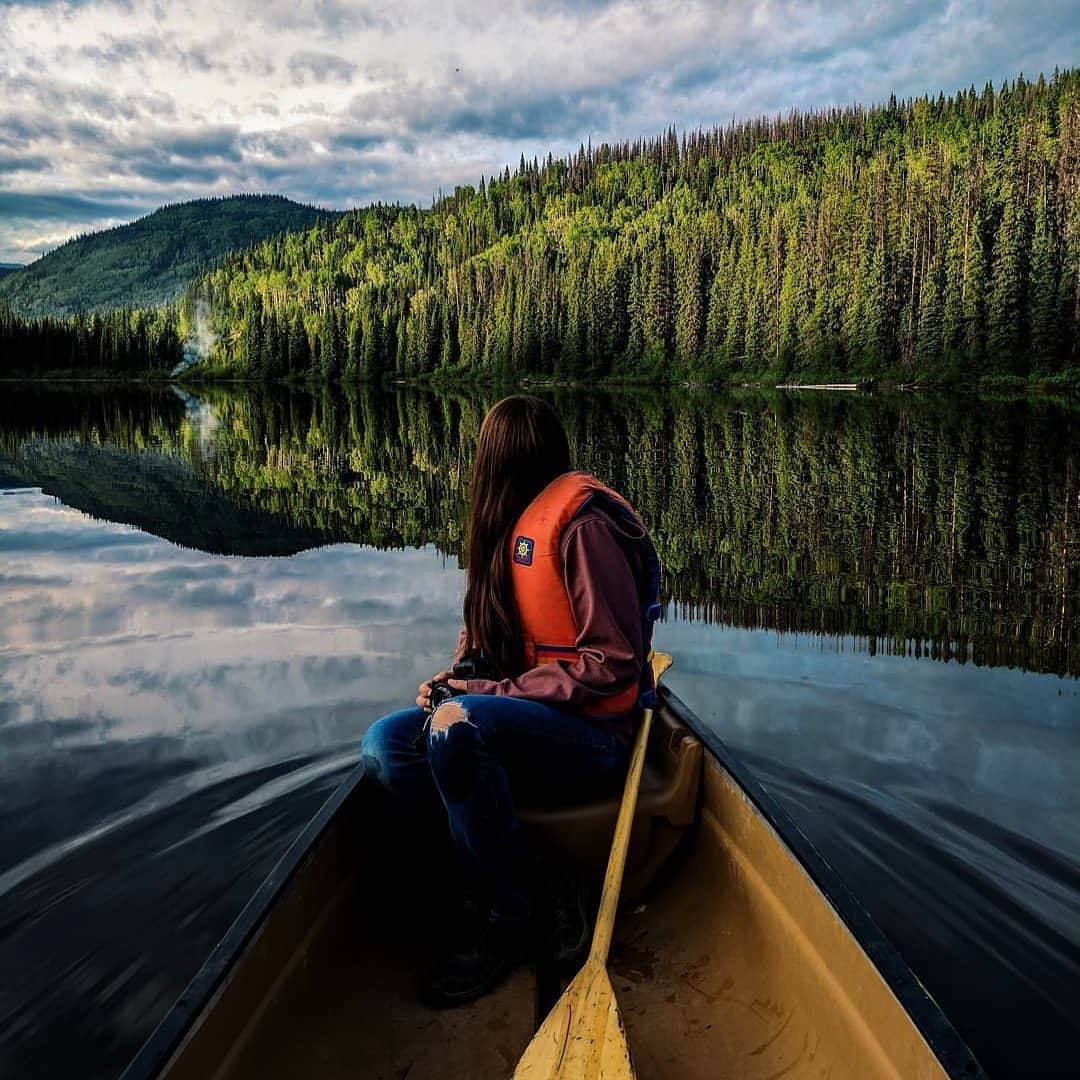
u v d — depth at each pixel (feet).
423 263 504.02
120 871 10.32
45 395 216.95
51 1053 7.64
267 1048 6.10
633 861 8.62
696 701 15.40
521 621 7.89
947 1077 4.75
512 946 7.45
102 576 26.25
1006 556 26.84
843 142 479.41
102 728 14.66
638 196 506.48
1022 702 15.17
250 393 236.02
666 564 26.61
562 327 254.27
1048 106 250.37
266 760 13.21
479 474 7.98
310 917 7.02
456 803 7.10
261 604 22.74
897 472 46.24
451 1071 6.56
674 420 91.09
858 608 21.54
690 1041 6.82
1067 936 8.89
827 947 6.38
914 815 11.27
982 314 158.40
